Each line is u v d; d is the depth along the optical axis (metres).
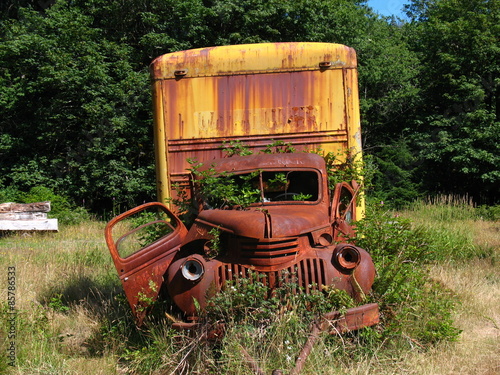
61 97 21.78
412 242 6.78
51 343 5.94
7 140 21.94
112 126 20.97
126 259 5.61
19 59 21.77
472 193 25.41
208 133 7.98
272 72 7.99
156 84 8.04
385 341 5.25
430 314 5.77
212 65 8.00
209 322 4.97
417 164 24.88
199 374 4.79
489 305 7.12
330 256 5.25
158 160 8.02
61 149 22.86
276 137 7.95
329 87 7.98
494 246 11.17
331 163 7.65
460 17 25.58
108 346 5.89
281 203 6.28
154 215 8.04
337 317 4.95
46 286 8.25
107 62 22.47
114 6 22.64
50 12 21.95
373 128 26.59
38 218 16.56
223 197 6.33
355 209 7.27
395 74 24.86
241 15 22.09
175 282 5.14
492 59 24.73
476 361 5.24
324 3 22.30
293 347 4.77
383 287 5.65
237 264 5.13
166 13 23.03
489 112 24.05
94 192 22.17
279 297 5.02
